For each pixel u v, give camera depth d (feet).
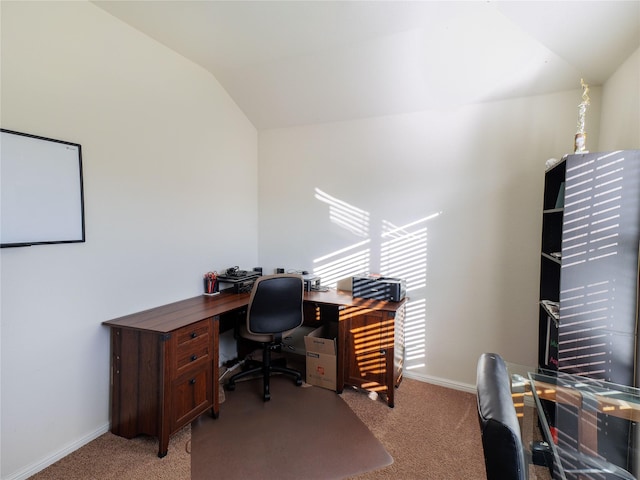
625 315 5.06
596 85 7.07
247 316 7.85
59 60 5.70
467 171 8.42
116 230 6.78
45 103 5.52
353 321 8.13
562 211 5.73
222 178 9.82
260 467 5.71
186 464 5.75
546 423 4.09
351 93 8.89
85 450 6.06
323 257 10.50
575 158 5.27
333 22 6.66
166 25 6.89
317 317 10.27
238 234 10.56
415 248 9.10
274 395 8.23
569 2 5.16
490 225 8.23
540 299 7.48
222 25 6.86
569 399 4.43
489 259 8.29
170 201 8.07
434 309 8.93
